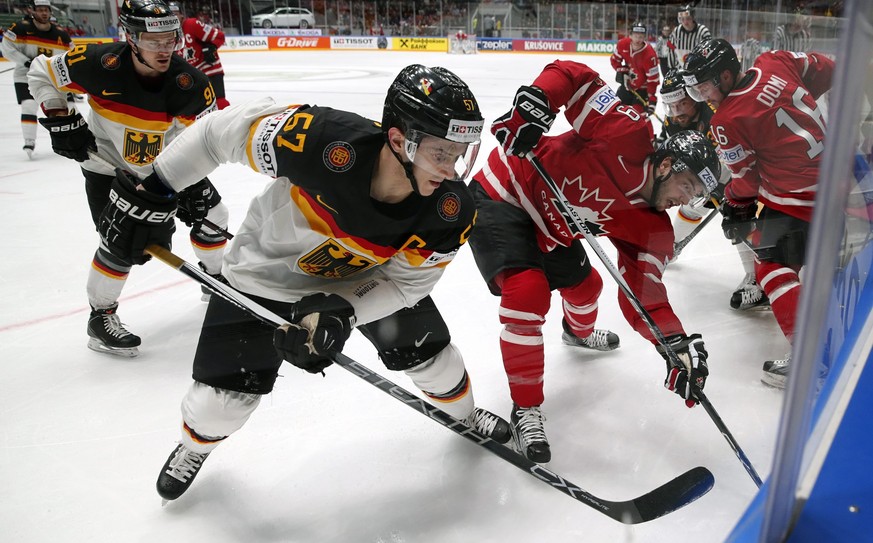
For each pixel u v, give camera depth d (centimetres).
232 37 1551
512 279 181
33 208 393
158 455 179
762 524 93
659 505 146
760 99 185
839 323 135
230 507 160
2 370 222
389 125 120
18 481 168
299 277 149
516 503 159
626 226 183
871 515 98
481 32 1543
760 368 205
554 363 226
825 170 59
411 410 197
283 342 134
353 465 173
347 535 150
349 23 1627
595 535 148
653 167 170
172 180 142
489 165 199
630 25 1397
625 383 211
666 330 183
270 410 196
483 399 205
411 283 148
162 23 204
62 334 248
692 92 202
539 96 173
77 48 222
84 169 240
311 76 1027
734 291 251
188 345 240
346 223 132
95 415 197
